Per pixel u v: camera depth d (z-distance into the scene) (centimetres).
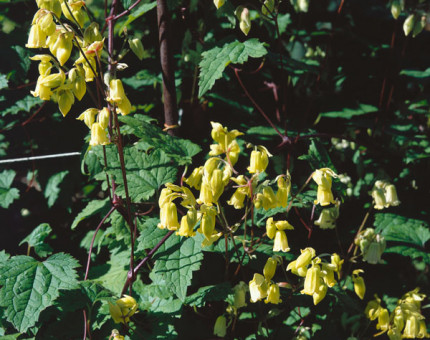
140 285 81
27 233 96
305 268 76
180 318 82
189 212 73
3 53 90
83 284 77
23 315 74
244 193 75
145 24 96
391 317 81
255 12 87
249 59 93
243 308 84
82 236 94
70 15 72
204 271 84
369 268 92
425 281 94
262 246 80
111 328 79
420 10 85
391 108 99
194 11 91
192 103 90
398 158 95
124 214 80
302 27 98
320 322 86
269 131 89
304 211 89
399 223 89
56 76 72
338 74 98
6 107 90
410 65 100
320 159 83
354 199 94
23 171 95
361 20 100
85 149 85
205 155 89
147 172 79
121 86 72
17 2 95
